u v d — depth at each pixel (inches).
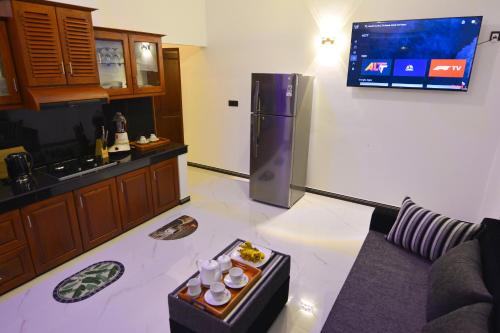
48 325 86.0
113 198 124.6
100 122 135.9
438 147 139.6
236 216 150.0
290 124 145.9
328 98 160.2
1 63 96.2
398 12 134.6
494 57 121.0
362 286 79.2
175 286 101.8
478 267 67.3
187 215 150.2
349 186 166.4
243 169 204.1
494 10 117.7
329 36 151.8
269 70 175.8
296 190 163.2
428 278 79.0
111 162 124.7
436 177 143.3
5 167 106.7
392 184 154.5
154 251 120.6
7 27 95.3
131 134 150.9
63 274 106.4
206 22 189.5
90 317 88.9
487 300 56.3
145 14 152.4
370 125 152.9
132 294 98.0
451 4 124.2
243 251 86.4
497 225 77.2
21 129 111.4
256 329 76.3
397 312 70.9
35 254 102.3
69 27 105.6
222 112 201.5
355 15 144.4
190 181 196.4
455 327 51.8
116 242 126.0
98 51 124.0
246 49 179.9
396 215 101.7
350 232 136.0
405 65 134.4
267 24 169.3
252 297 72.6
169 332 84.1
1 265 94.5
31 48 97.2
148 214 142.8
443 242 86.5
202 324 68.2
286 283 89.6
